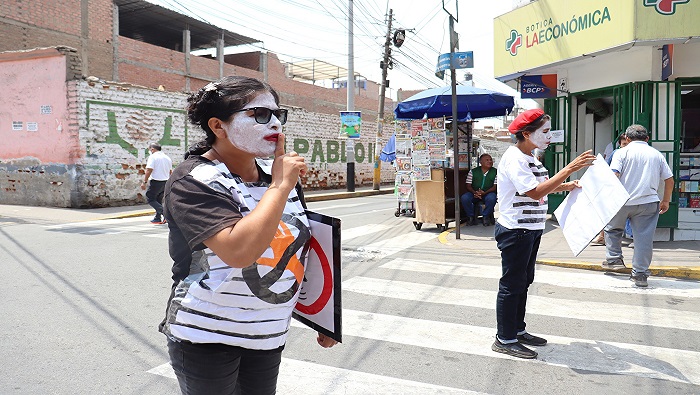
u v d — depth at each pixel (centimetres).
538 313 516
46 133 1414
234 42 3102
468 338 446
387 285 614
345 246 858
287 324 189
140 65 2452
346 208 1515
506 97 998
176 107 1620
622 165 605
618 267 666
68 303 530
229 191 168
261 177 191
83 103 1373
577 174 1034
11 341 427
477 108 1020
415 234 984
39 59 1402
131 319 484
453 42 895
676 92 834
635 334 456
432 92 1034
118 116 1462
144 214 1315
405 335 453
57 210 1348
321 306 202
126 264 710
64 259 739
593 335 454
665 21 737
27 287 589
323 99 3766
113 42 2325
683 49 826
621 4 764
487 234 962
